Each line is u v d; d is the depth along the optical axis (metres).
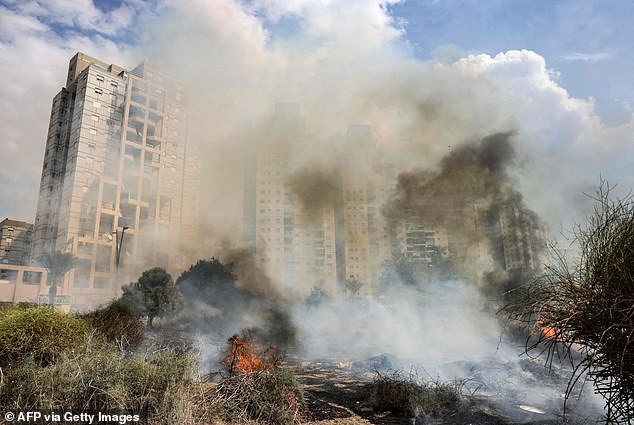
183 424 5.04
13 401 4.62
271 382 6.46
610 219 4.20
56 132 69.62
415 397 7.28
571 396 7.00
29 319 6.69
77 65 75.81
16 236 74.62
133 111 71.50
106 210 63.06
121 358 5.61
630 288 3.84
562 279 4.36
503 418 6.55
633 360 3.83
